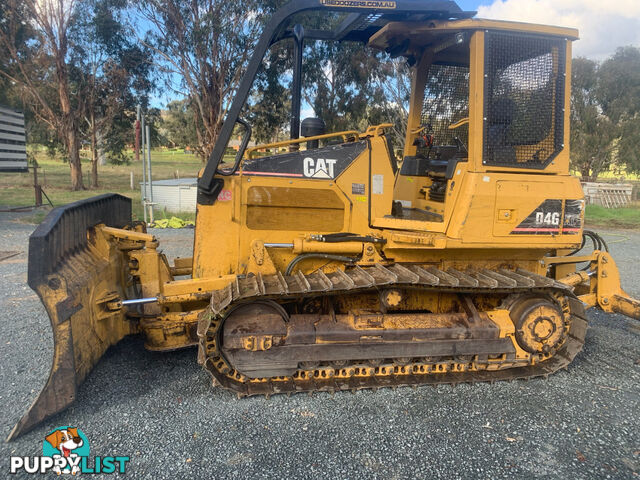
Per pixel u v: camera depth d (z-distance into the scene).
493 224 3.43
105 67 21.42
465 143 4.57
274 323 3.35
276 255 3.73
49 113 21.66
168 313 3.71
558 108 3.58
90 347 3.29
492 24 3.38
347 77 18.67
